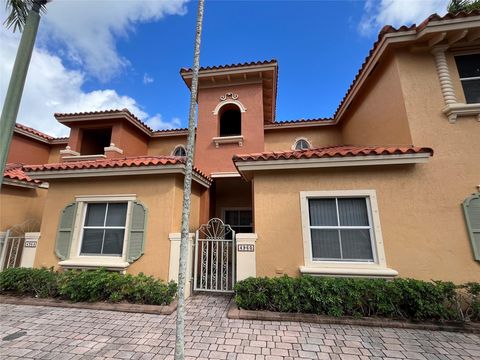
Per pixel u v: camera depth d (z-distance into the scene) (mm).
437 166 6230
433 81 6805
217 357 3873
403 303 5164
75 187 7871
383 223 6094
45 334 4602
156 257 6898
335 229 6371
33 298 6328
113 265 6809
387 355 3922
